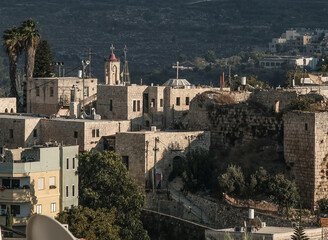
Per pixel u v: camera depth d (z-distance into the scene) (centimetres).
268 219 19850
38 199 19175
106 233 18175
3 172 19000
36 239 8525
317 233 16725
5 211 18925
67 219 18188
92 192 19988
